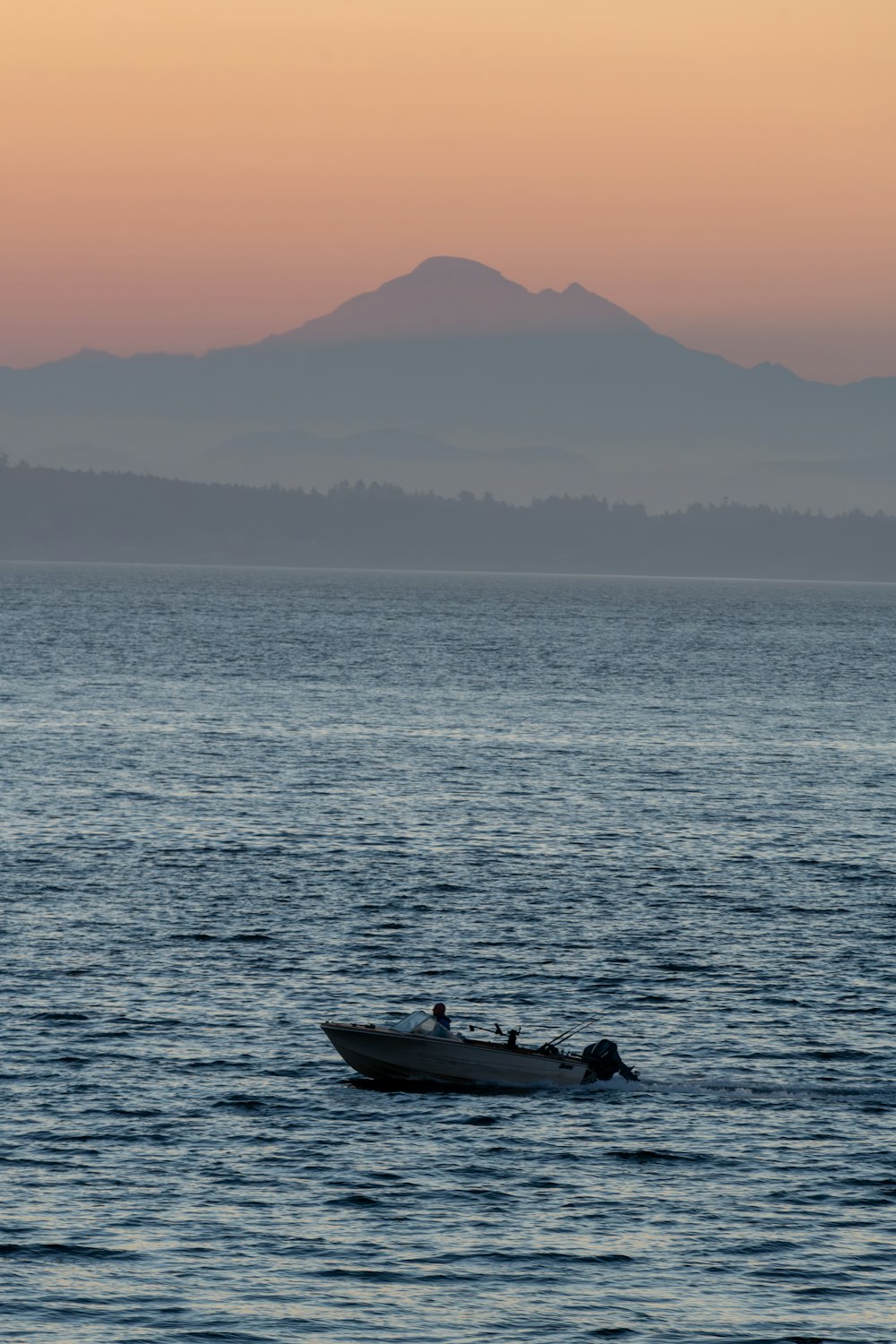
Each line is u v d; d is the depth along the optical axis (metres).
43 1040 153.50
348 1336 104.31
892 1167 130.25
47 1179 124.25
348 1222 119.12
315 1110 139.62
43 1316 105.38
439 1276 111.81
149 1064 148.38
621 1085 146.88
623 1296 109.81
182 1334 103.94
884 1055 155.00
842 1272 113.50
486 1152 131.88
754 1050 156.12
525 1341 104.12
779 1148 133.75
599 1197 124.12
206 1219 119.00
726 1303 109.19
